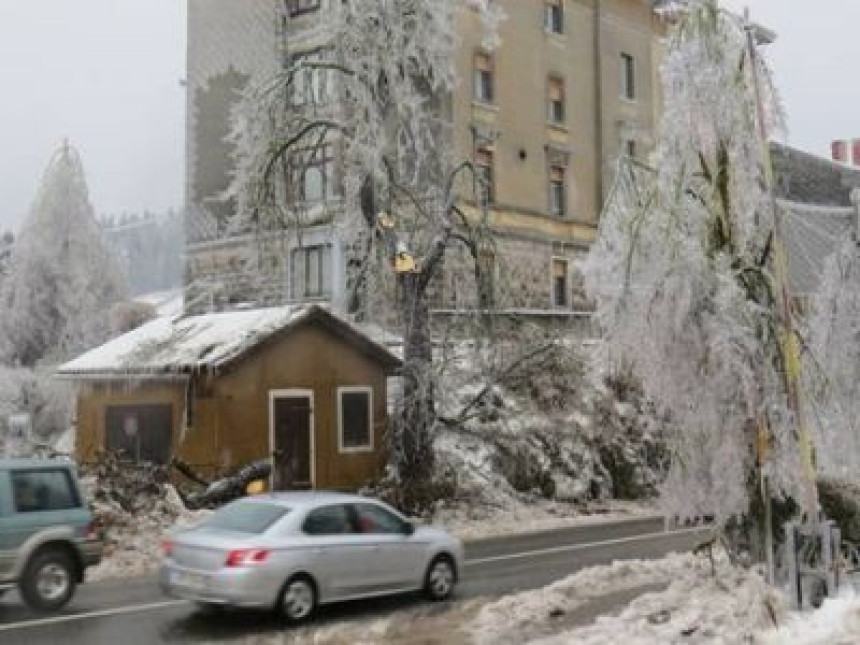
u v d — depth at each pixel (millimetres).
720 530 13234
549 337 29766
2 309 41250
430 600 14656
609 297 13508
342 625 12938
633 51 48406
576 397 30484
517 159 41625
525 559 19328
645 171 14219
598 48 46438
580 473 30594
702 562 16141
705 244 13039
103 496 20594
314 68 26828
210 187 42219
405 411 26641
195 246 42406
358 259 27594
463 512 26391
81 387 30016
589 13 46406
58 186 41938
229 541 12781
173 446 26672
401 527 14484
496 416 28516
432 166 28406
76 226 41844
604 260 13734
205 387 25703
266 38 40406
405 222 26734
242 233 34188
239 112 27484
